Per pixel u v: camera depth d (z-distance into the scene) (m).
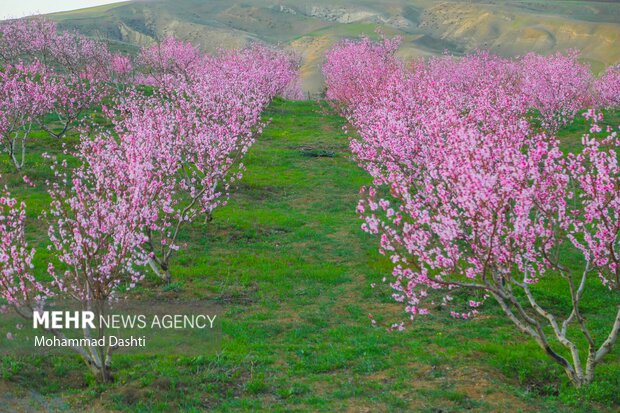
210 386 12.51
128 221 14.12
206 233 25.78
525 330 13.30
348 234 26.69
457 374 13.52
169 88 34.78
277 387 12.77
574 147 41.25
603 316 18.30
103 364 12.41
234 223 27.20
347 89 55.09
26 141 39.06
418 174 22.42
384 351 15.06
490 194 11.87
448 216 13.13
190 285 19.78
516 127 21.36
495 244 12.79
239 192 32.88
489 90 32.09
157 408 11.38
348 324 17.20
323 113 58.84
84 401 11.59
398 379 13.29
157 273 20.17
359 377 13.42
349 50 65.62
